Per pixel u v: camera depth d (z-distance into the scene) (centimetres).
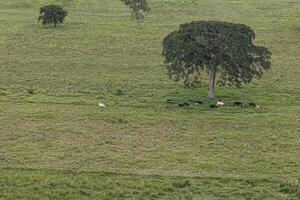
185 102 16238
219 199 9912
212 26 16900
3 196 9788
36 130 13612
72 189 10175
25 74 19500
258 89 18100
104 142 12838
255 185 10481
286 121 14512
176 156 11962
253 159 11850
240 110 15600
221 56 16350
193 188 10325
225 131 13700
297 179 10712
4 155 11875
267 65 16838
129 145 12675
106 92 17588
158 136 13325
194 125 14162
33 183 10394
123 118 14675
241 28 17112
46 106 15788
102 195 9956
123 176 10831
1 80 18675
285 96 17362
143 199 9875
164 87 18250
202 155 12088
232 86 18325
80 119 14575
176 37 16812
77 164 11444
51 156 11875
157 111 15450
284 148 12556
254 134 13488
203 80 18988
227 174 10981
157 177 10800
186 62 16638
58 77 19200
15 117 14612
